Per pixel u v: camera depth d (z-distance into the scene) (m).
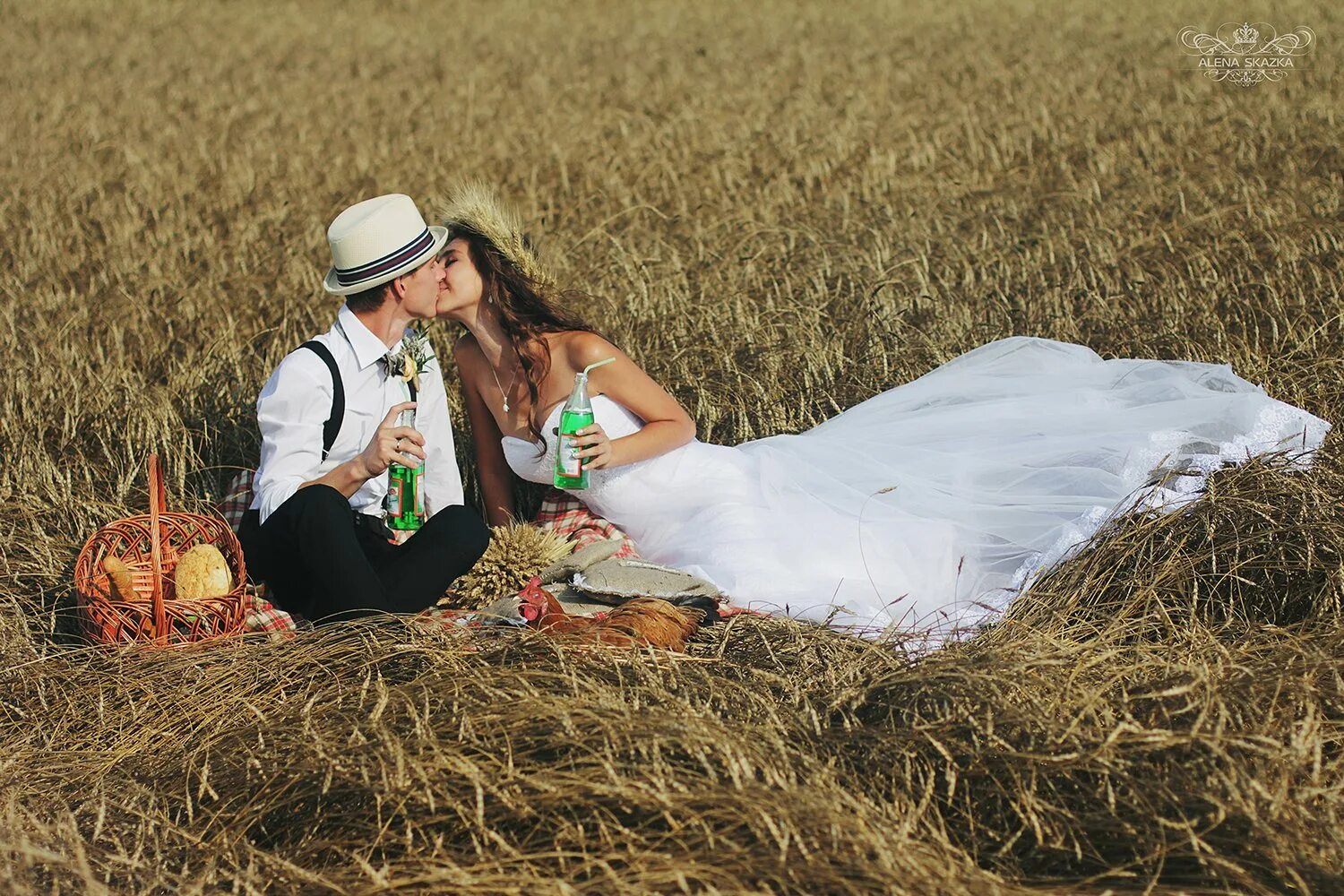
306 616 4.31
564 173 9.92
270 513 4.29
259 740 3.38
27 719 3.79
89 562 4.26
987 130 11.45
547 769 3.00
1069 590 4.27
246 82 16.80
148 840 3.11
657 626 3.89
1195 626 3.83
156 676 3.82
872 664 3.76
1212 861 2.67
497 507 5.11
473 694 3.44
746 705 3.48
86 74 17.31
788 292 7.04
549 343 4.64
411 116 13.77
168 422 5.72
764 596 4.39
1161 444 4.64
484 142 11.95
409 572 4.23
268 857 2.85
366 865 2.72
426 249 4.43
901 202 9.09
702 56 18.17
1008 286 7.05
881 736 3.19
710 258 7.70
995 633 3.91
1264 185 8.55
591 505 4.88
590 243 8.12
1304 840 2.78
